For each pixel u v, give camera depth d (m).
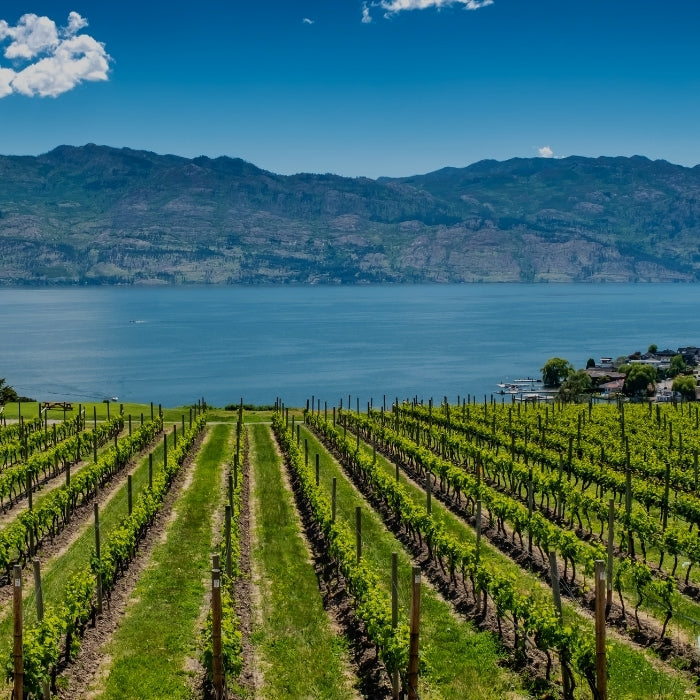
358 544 22.08
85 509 31.84
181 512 31.22
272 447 49.41
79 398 137.00
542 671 17.03
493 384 149.75
